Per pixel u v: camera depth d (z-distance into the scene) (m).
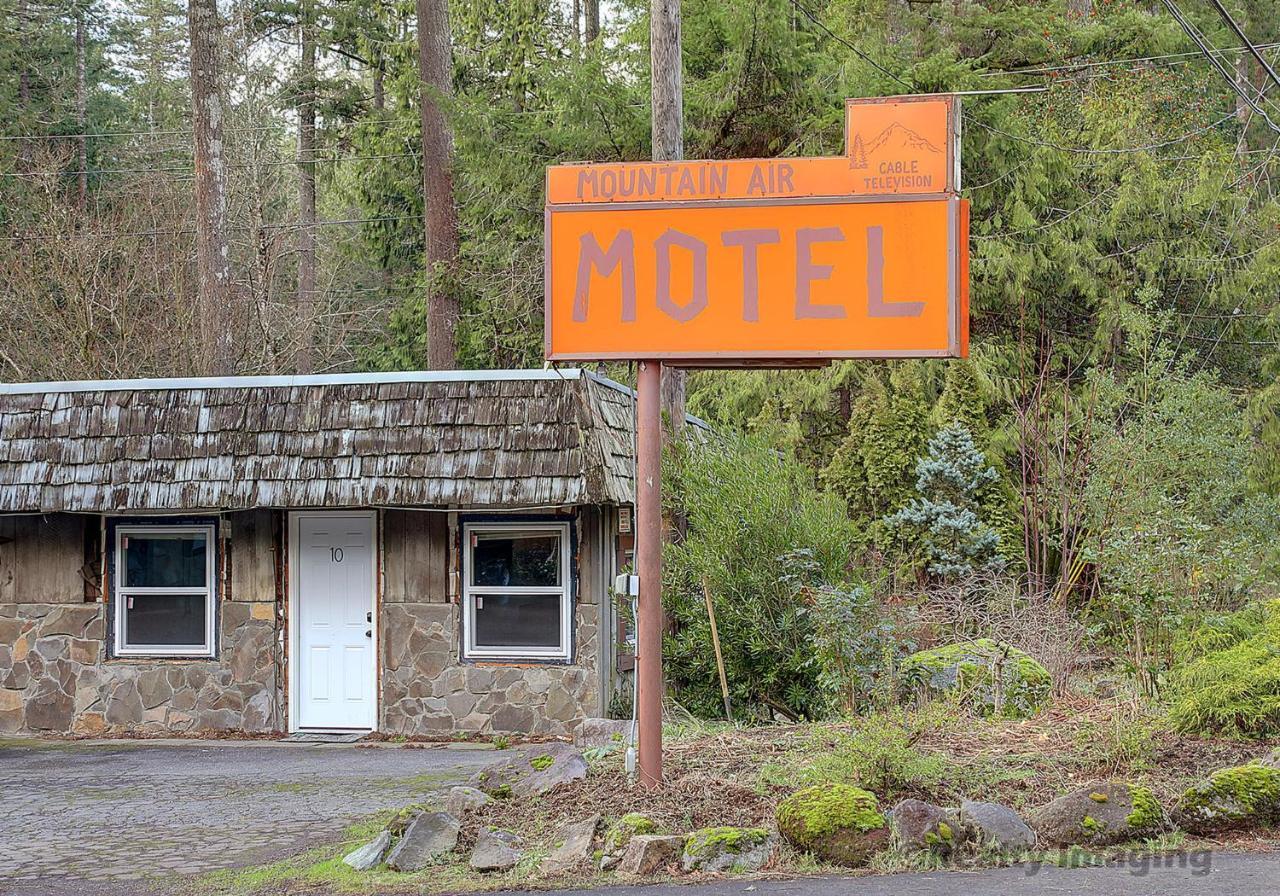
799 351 8.67
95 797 11.48
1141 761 8.82
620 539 15.09
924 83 23.66
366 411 14.47
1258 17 32.91
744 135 21.64
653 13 15.70
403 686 15.06
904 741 8.71
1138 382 18.20
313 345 33.22
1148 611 10.69
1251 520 16.59
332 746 14.49
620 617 15.23
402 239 34.47
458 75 31.80
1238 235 25.67
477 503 13.95
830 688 11.12
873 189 8.62
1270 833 7.91
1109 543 11.94
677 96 15.70
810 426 24.95
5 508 14.88
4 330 27.52
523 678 14.79
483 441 14.09
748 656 13.13
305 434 14.53
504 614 14.95
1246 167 28.42
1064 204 25.47
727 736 10.44
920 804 7.88
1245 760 8.88
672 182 8.87
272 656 15.35
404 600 15.13
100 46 42.84
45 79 38.28
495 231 26.48
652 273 8.88
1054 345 24.44
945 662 11.03
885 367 22.91
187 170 37.19
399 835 8.57
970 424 20.69
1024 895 6.88
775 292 8.72
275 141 39.75
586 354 8.92
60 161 31.97
